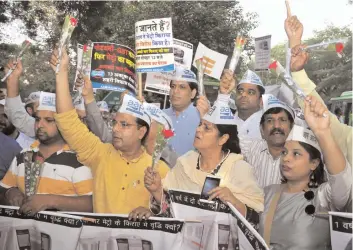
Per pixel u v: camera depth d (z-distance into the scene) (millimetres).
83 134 3119
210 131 2871
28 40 4070
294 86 2561
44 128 3312
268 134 3090
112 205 3094
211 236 2863
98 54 3506
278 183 3020
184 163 3008
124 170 3117
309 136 2645
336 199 2502
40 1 4176
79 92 3484
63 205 3154
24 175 3297
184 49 3582
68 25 3023
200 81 3273
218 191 2740
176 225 2883
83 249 3043
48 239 3074
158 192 2848
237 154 2938
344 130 2953
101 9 4043
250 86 3404
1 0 4195
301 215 2633
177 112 3615
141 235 2945
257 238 2523
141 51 3396
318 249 2590
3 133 3854
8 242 3145
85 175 3223
